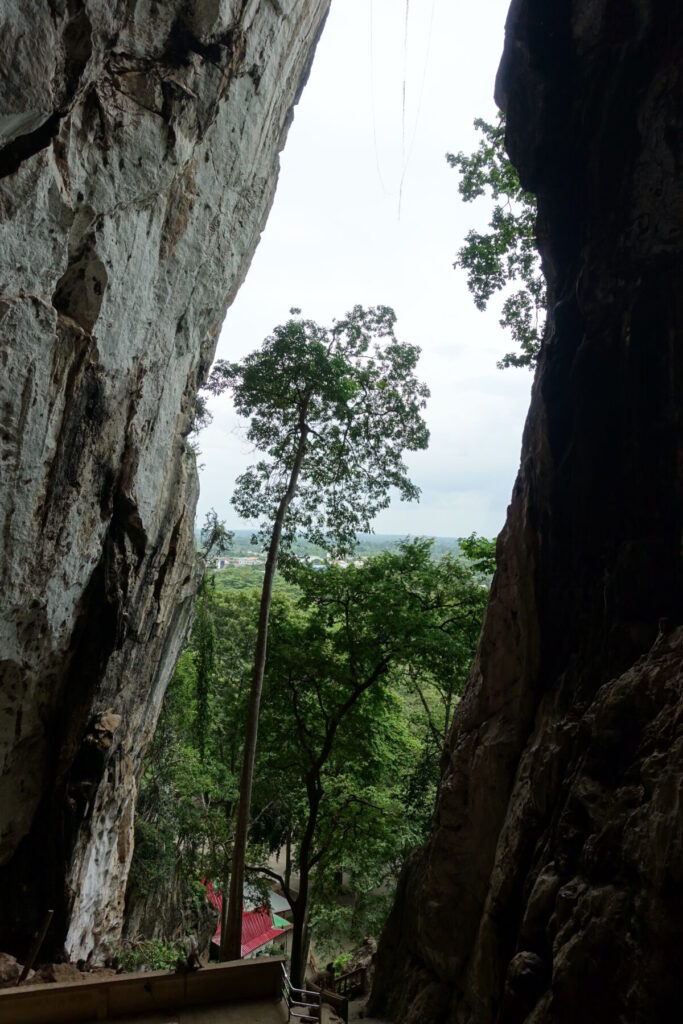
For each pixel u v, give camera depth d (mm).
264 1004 8438
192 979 8367
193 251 12562
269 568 17016
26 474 10094
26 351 9266
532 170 12023
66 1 8148
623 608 9367
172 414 13688
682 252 9445
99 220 9906
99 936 15172
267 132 14625
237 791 21266
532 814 9211
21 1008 7844
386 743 22156
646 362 9734
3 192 8289
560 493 10688
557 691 10156
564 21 11258
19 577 10750
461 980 10586
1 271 8602
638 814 6750
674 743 6707
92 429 11141
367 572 20312
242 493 19422
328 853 21375
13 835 12867
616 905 6559
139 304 11367
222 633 23719
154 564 14109
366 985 15602
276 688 19812
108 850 15102
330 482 19609
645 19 10062
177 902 22516
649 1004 5828
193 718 23250
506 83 12164
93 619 13031
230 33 10938
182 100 10398
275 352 17531
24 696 12195
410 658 18422
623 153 10391
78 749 13109
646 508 9664
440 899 11227
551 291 12227
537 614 10797
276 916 29141
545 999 6902
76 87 8602
